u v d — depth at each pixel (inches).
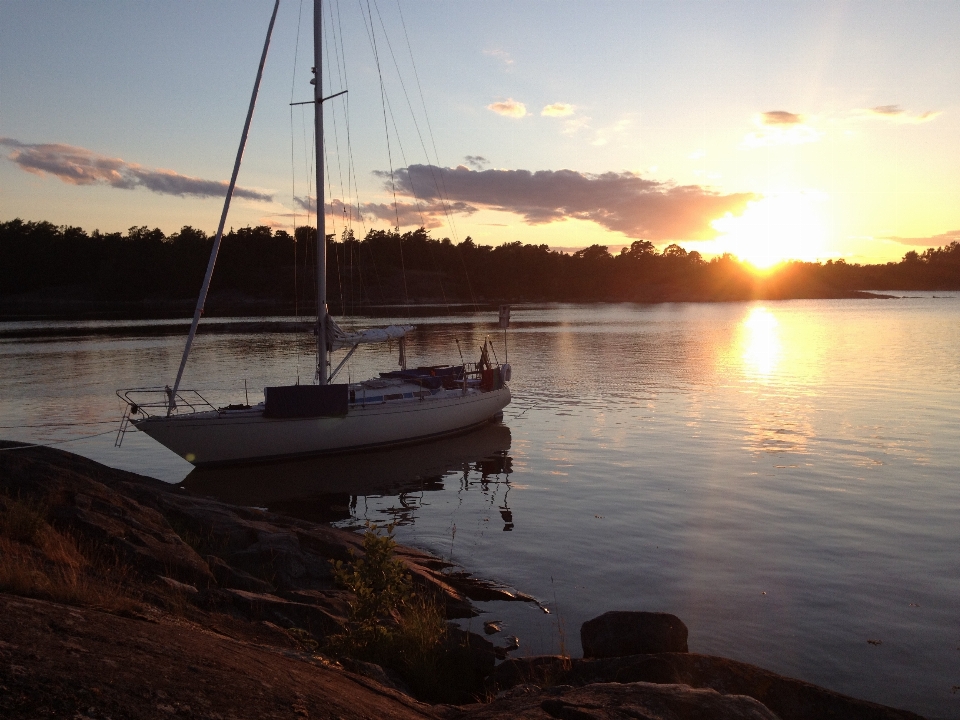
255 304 6176.2
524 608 424.2
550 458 816.9
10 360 1774.1
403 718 193.2
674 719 209.5
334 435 836.6
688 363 1715.1
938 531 545.6
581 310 5679.1
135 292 6535.4
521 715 209.2
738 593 439.5
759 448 830.5
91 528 358.6
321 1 880.3
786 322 3604.8
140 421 760.3
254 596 336.8
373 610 331.0
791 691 271.4
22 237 6978.4
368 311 5034.5
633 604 426.3
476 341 2396.7
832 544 521.0
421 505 653.9
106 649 164.1
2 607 174.7
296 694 177.0
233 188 868.0
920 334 2632.9
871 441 856.9
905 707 315.0
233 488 719.7
